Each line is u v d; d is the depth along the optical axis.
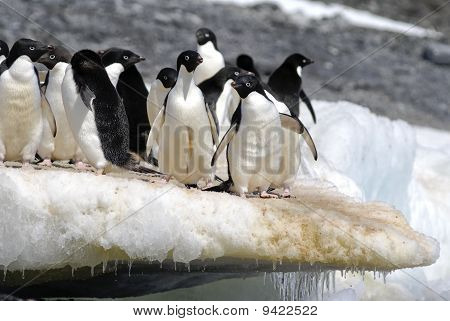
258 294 14.05
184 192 11.40
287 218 11.55
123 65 13.86
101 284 12.69
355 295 14.02
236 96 14.58
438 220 17.83
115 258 11.35
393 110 32.06
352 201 13.26
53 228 11.02
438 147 21.98
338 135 16.69
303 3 44.09
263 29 38.19
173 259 11.30
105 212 11.05
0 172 11.05
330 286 14.15
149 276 13.06
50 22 31.86
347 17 43.34
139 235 11.08
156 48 32.09
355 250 11.59
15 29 30.20
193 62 11.93
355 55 38.03
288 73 16.91
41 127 12.12
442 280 16.42
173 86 12.36
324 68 35.28
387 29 42.66
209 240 11.27
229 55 33.06
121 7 35.28
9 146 12.12
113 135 11.99
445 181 18.88
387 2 46.75
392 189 17.84
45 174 11.16
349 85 33.72
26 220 10.96
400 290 14.83
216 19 37.69
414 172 19.02
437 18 45.41
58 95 12.57
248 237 11.38
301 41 37.88
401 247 11.71
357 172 16.75
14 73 11.72
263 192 12.17
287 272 13.01
